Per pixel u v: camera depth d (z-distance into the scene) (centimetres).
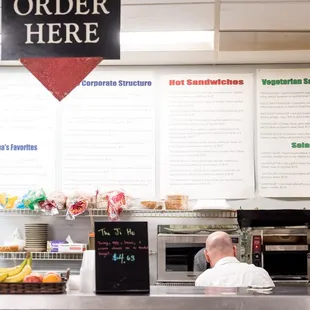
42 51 295
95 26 296
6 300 231
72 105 493
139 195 486
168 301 230
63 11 296
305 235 445
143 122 491
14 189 489
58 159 491
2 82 495
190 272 449
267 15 377
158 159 488
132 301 230
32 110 494
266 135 485
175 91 492
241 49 447
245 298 229
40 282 241
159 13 372
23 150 492
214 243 368
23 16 297
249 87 489
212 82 490
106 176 488
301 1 353
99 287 242
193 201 484
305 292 248
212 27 400
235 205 482
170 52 456
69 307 231
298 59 479
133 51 451
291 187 480
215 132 487
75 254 459
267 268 443
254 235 446
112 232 247
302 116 485
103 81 495
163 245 454
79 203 461
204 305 229
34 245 462
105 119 492
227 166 485
